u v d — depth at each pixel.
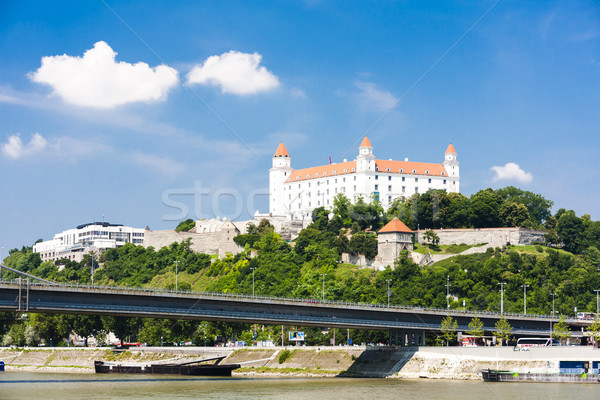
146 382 183.00
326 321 194.88
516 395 152.50
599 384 173.38
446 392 158.38
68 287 157.88
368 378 197.50
